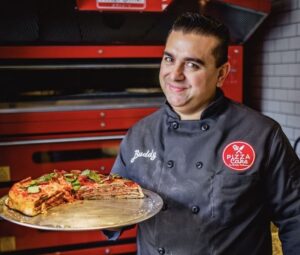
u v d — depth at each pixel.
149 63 3.04
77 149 2.97
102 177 1.92
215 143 1.46
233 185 1.42
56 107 2.89
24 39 2.85
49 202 1.62
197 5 3.04
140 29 3.04
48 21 2.84
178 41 1.35
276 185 1.45
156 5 2.81
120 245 3.14
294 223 1.45
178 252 1.46
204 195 1.43
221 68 1.44
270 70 3.36
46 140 2.88
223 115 1.49
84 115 2.95
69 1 2.79
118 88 3.20
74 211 1.58
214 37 1.34
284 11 3.13
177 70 1.36
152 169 1.55
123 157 1.66
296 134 3.08
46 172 2.94
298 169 1.47
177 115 1.52
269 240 1.53
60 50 2.84
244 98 3.76
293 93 3.08
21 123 2.84
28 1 2.75
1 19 2.75
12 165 2.87
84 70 3.10
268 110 3.43
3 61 2.76
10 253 2.96
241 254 1.43
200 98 1.41
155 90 3.18
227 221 1.41
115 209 1.55
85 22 2.91
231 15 3.06
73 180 1.84
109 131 3.03
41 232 2.98
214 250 1.42
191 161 1.48
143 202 1.52
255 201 1.45
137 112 3.05
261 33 3.45
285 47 3.15
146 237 1.53
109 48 2.93
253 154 1.43
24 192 1.64
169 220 1.48
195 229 1.44
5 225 2.91
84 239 3.08
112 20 2.95
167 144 1.54
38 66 2.81
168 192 1.49
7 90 2.93
